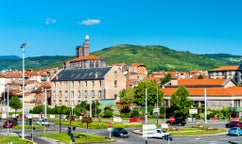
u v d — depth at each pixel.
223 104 127.44
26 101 164.00
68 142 60.31
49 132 78.06
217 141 65.50
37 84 194.25
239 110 121.38
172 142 63.47
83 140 62.72
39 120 96.62
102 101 136.75
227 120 114.75
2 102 169.25
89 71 155.38
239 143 62.84
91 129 87.62
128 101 131.88
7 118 118.19
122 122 104.56
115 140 65.75
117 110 131.88
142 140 66.50
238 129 75.12
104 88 146.12
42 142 60.53
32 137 62.59
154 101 125.44
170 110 119.00
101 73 149.38
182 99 113.25
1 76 182.75
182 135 73.50
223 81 139.12
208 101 129.75
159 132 69.62
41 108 136.25
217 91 130.62
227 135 75.50
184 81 146.75
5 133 75.25
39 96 165.62
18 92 172.00
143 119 108.75
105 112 124.69
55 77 163.00
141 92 125.75
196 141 65.25
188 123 104.06
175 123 96.88
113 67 149.50
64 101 158.38
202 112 124.38
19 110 152.12
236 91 129.25
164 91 138.38
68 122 101.81
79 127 92.69
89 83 150.88
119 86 150.75
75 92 155.00
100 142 62.41
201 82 142.12
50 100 167.00
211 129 83.75
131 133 78.94
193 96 132.25
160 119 113.88
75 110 128.12
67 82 157.88
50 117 118.25
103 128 90.12
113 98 146.38
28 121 103.81
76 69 161.62
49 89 170.75
